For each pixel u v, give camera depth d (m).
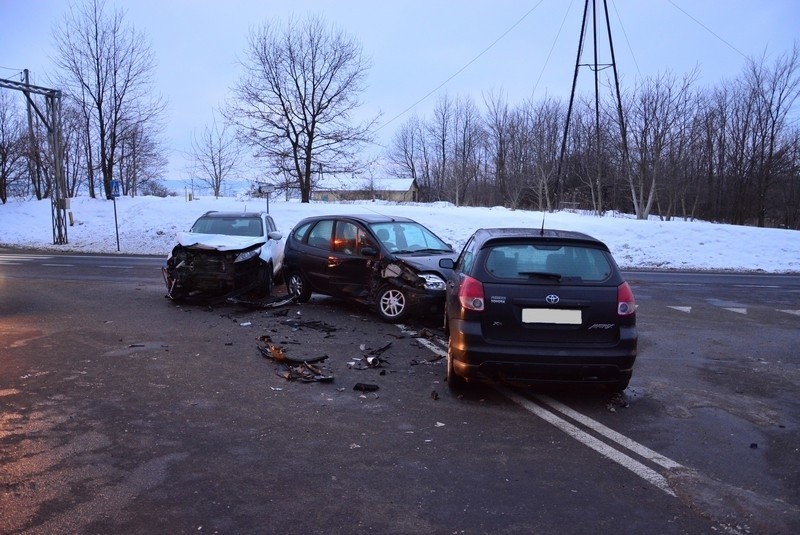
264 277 10.58
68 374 5.84
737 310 10.67
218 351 6.88
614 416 4.97
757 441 4.45
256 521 3.16
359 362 6.51
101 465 3.81
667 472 3.88
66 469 3.75
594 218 25.53
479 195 62.03
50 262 18.03
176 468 3.79
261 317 9.02
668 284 14.50
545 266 5.19
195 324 8.42
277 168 33.69
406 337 7.81
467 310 5.11
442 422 4.76
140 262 18.20
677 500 3.49
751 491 3.62
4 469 3.73
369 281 9.09
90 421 4.59
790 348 7.68
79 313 9.22
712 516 3.31
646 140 34.06
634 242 21.81
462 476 3.77
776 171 45.94
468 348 5.04
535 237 5.36
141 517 3.18
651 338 8.22
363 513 3.27
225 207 28.55
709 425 4.78
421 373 6.16
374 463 3.94
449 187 65.12
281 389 5.51
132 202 30.94
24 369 5.99
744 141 47.09
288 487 3.57
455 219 24.94
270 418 4.75
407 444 4.29
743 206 47.94
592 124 46.22
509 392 5.58
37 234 27.31
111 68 33.28
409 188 73.81
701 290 13.43
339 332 8.03
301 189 34.03
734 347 7.71
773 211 51.28
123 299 10.62
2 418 4.62
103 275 14.44
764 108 45.38
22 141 40.47
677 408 5.20
